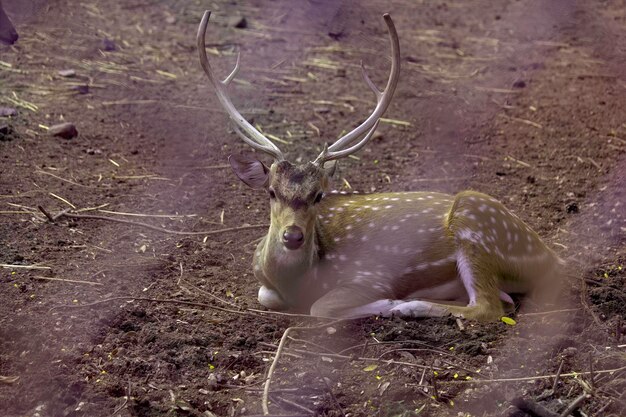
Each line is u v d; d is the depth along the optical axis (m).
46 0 14.68
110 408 5.50
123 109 11.09
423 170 9.98
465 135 11.01
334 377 5.85
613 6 16.30
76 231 7.94
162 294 6.95
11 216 8.05
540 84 12.71
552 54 13.98
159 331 6.35
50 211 8.26
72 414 5.45
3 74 11.70
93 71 12.19
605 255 7.94
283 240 6.34
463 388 5.70
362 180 9.66
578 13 15.88
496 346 6.13
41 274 7.06
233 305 6.87
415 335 6.29
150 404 5.56
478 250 6.85
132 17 14.54
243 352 6.17
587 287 7.23
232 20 14.60
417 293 7.01
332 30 14.70
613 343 6.20
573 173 9.88
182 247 7.85
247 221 8.49
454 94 12.33
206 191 9.11
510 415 5.44
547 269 7.34
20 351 6.00
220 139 10.48
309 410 5.53
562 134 10.96
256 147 6.78
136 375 5.86
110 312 6.55
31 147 9.68
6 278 6.93
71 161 9.48
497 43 14.55
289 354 6.11
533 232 7.38
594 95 12.20
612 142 10.66
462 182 9.66
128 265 7.38
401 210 7.16
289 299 6.91
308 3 15.69
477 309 6.62
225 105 7.21
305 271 6.78
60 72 11.93
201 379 5.89
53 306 6.55
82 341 6.16
